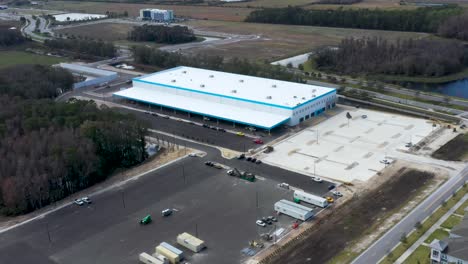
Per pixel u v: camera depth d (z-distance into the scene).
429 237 93.00
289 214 104.50
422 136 146.00
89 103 164.00
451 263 80.94
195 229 101.31
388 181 118.50
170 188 120.25
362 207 106.94
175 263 89.81
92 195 119.06
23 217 110.31
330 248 92.38
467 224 88.56
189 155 139.00
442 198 108.12
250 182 121.19
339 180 120.31
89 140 129.75
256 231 99.56
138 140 140.25
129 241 98.19
